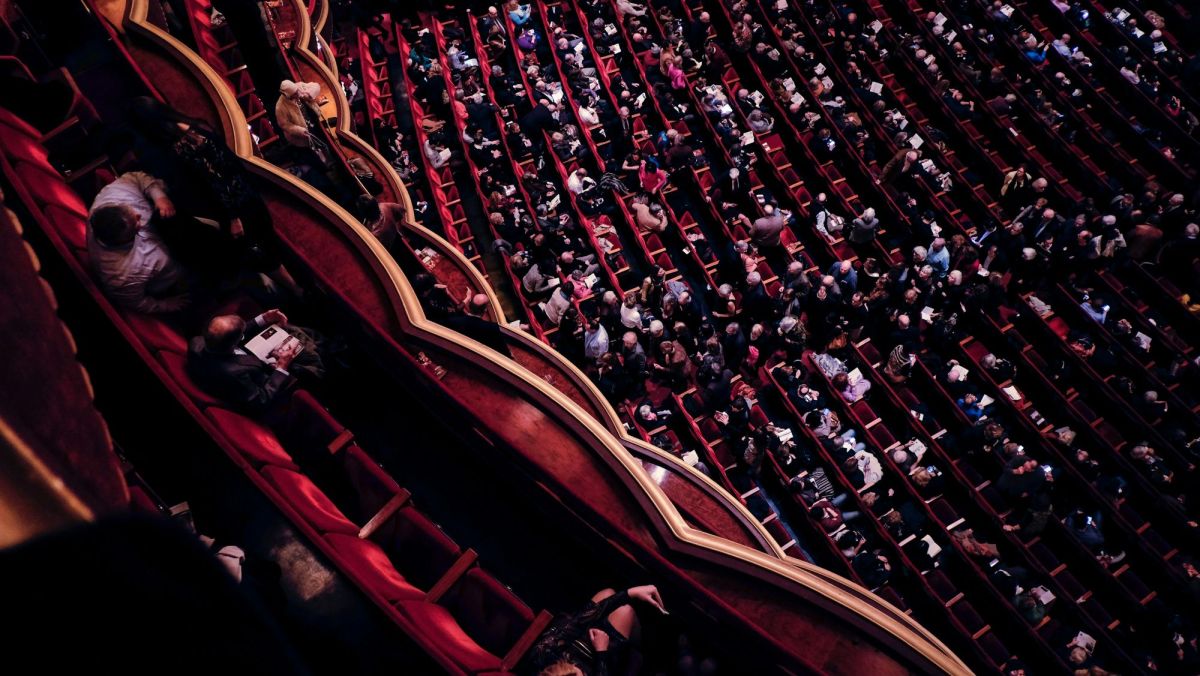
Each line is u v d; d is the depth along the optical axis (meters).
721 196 15.48
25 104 6.14
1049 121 17.05
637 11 18.34
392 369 6.67
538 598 6.22
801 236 15.81
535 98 16.11
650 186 15.11
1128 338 14.27
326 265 7.65
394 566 5.46
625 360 12.39
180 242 5.39
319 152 9.88
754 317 13.85
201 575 0.92
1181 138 16.62
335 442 5.67
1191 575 12.06
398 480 6.62
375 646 4.38
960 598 11.60
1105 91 17.53
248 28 9.95
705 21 17.38
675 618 5.41
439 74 16.16
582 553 6.39
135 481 4.55
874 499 12.13
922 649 5.94
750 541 8.84
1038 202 14.82
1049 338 14.18
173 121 5.89
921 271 13.96
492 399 7.16
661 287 13.68
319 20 15.48
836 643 6.00
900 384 13.58
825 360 13.54
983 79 17.86
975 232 15.62
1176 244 14.62
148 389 4.96
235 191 6.09
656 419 12.22
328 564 4.60
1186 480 13.05
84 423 1.23
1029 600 11.53
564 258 13.58
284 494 4.93
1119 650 11.41
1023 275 14.90
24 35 7.58
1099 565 12.10
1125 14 18.56
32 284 1.41
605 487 6.82
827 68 17.92
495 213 13.98
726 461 12.23
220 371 5.28
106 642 0.73
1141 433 13.40
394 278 7.45
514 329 10.41
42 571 0.73
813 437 12.72
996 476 12.95
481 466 6.68
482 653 4.77
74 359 1.37
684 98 17.11
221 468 4.86
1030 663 11.67
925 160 16.25
